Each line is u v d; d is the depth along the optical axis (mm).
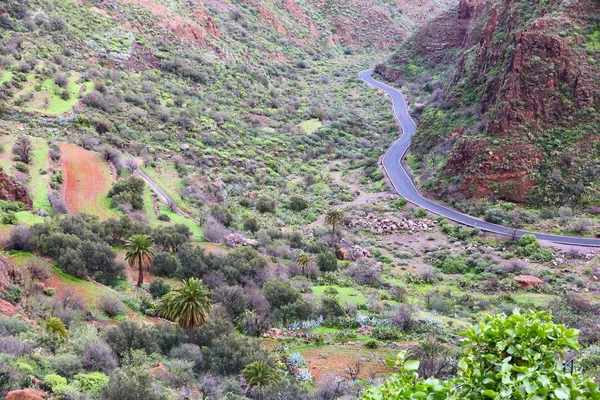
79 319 42188
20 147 73812
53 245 52219
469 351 7488
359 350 45969
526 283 65375
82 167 78812
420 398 7051
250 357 38781
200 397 32125
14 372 25125
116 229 62406
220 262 60375
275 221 87375
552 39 93375
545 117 90438
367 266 70875
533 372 6734
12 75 95438
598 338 47125
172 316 41250
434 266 74750
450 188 91250
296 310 51844
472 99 107188
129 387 26266
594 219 78688
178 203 81625
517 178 86750
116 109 101750
